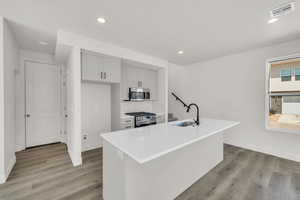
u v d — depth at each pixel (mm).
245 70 3244
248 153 2986
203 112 4121
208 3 1574
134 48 3062
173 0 1530
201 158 2102
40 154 2920
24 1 1551
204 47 2979
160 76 4160
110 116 3582
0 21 1860
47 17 1887
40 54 3400
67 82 3242
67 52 2729
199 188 1860
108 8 1682
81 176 2107
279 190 1807
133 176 1267
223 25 2064
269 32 2277
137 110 4129
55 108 3672
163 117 4043
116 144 1305
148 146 1256
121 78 3430
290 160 2648
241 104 3320
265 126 2945
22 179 2016
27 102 3268
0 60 1877
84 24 2068
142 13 1781
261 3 1563
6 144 2027
